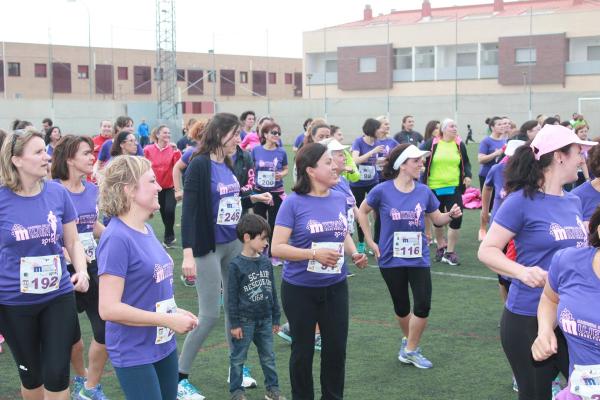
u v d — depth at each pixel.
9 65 47.97
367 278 10.37
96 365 5.70
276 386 5.87
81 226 5.97
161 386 4.18
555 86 48.12
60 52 49.59
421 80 52.31
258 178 10.94
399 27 52.47
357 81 54.06
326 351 5.26
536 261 4.35
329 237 5.24
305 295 5.18
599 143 5.64
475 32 50.28
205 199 5.88
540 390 4.28
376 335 7.63
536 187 4.31
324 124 9.15
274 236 5.25
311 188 5.29
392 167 6.58
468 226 14.66
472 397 5.91
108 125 12.98
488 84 50.31
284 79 63.56
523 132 9.84
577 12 47.19
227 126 5.99
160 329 4.07
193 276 5.76
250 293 5.79
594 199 5.71
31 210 4.89
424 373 6.48
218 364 6.79
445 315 8.35
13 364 6.87
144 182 4.07
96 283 5.79
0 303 4.86
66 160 5.97
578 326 3.39
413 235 6.47
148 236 4.15
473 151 34.66
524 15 48.69
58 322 4.89
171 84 41.84
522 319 4.27
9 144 4.82
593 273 3.40
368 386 6.18
